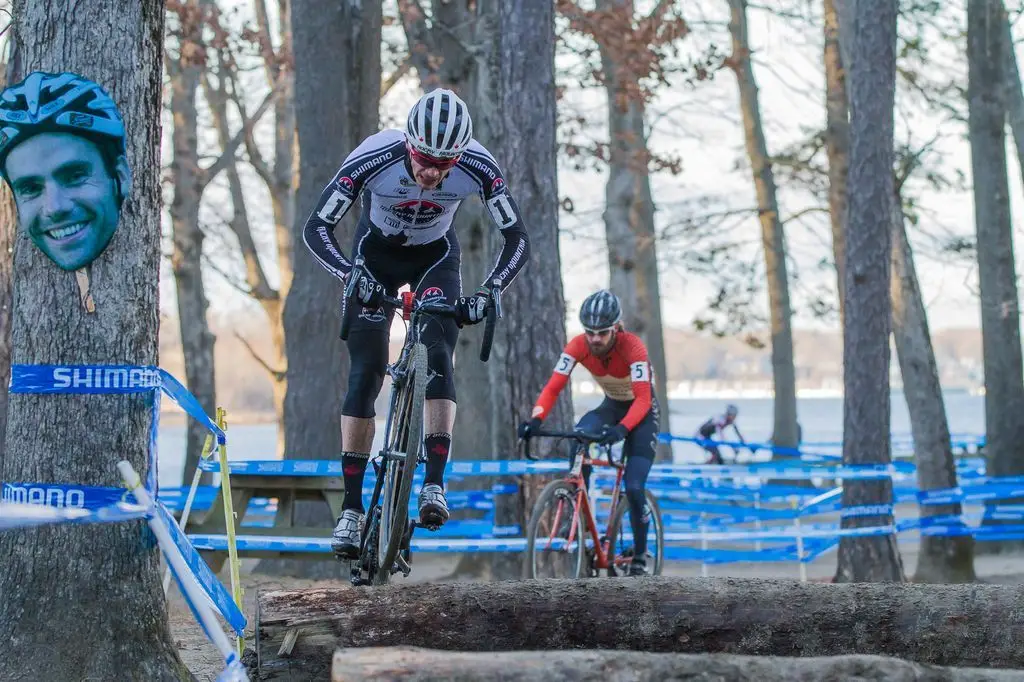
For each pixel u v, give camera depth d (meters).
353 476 5.79
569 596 4.96
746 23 26.08
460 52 16.86
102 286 5.35
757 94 26.81
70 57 5.30
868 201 12.96
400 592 4.94
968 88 20.03
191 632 7.68
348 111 14.31
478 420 18.94
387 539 5.67
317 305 13.73
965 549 14.79
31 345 5.33
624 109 18.31
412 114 5.28
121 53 5.39
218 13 19.75
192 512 10.34
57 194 5.24
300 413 13.66
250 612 9.15
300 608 4.83
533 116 10.95
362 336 5.81
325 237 5.56
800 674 4.29
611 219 20.72
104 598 5.25
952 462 15.43
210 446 7.36
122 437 5.37
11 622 5.17
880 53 12.94
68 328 5.31
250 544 9.41
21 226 5.34
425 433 5.73
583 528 8.67
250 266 26.25
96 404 5.33
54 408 5.30
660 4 18.06
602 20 17.31
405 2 16.27
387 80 22.28
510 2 11.02
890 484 12.76
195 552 5.19
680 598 4.97
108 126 5.30
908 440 33.06
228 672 4.04
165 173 24.41
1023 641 4.87
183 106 21.28
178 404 6.18
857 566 12.65
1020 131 20.14
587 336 8.73
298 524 13.49
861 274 12.97
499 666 4.16
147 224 5.51
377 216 5.88
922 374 15.45
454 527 12.08
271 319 26.25
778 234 27.25
